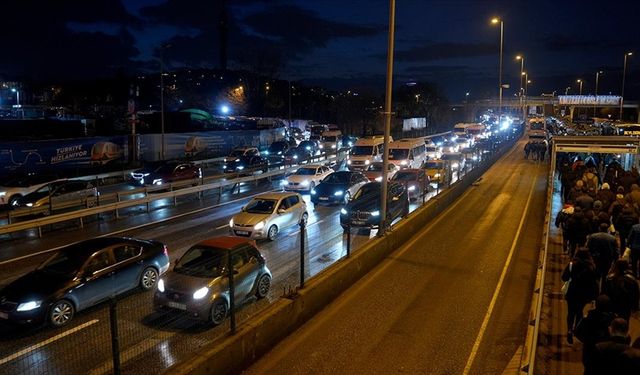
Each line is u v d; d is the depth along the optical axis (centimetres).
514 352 961
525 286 1341
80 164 3438
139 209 2497
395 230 1723
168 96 9206
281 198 1941
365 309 1178
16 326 1071
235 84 10012
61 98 9431
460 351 968
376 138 3744
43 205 2169
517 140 6500
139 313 1140
